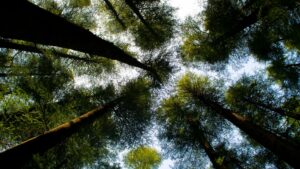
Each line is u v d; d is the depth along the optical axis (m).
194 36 15.19
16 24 3.25
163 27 15.09
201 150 14.56
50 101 7.46
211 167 14.47
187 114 15.53
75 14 13.26
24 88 6.97
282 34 12.38
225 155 13.43
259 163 13.08
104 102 14.30
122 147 14.69
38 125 6.99
